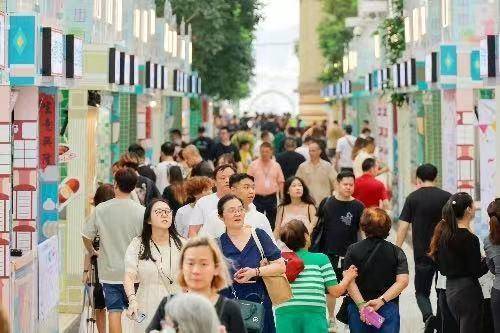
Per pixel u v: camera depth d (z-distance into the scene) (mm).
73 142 21297
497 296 14352
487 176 20594
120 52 23234
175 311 7738
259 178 25031
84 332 16703
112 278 15570
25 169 16406
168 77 37875
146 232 13828
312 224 18703
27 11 15984
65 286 21062
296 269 13930
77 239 21062
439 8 26172
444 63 22781
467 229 15086
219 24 48094
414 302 21891
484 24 22859
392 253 14219
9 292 14930
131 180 15672
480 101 20469
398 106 32906
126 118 31922
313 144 24328
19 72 15609
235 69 53906
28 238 16469
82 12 22562
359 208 18312
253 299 13586
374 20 45469
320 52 94062
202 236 9312
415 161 31250
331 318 18484
